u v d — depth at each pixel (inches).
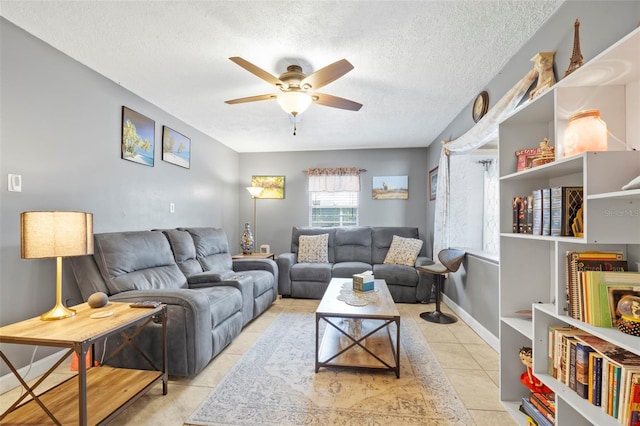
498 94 101.4
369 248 193.8
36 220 67.3
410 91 116.5
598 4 59.0
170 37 82.4
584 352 49.2
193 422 65.7
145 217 127.3
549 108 62.9
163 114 139.1
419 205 207.6
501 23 75.9
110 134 109.0
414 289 163.0
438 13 71.9
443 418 67.1
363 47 86.5
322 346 100.7
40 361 84.4
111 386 69.3
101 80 105.0
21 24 77.7
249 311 123.2
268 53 89.7
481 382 82.1
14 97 79.1
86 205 99.7
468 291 129.0
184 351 81.4
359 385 80.1
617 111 51.9
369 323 128.2
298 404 71.8
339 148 212.5
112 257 92.5
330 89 114.8
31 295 83.8
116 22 76.2
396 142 195.5
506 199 71.9
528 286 71.0
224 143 199.3
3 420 58.3
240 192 223.8
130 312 71.3
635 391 40.5
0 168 76.5
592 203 45.1
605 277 47.6
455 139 142.6
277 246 221.3
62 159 91.8
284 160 221.1
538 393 62.5
